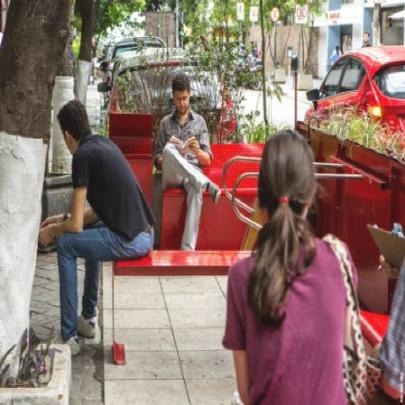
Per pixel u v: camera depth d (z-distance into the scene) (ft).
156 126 40.34
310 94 53.57
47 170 32.96
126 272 22.03
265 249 10.49
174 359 22.43
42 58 18.07
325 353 10.35
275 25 112.88
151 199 32.58
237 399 13.65
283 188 10.73
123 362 22.08
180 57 43.01
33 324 24.95
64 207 32.81
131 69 42.73
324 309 10.36
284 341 10.31
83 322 23.40
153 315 25.80
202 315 25.84
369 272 22.18
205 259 22.80
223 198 31.40
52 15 17.94
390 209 20.52
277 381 10.34
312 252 10.48
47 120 18.53
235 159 28.12
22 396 17.48
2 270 18.26
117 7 99.91
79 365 21.97
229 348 10.89
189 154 31.60
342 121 32.76
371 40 165.17
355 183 23.59
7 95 18.08
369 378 11.40
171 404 19.81
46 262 31.42
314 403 10.34
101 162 21.61
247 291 10.52
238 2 85.10
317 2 143.64
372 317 17.88
